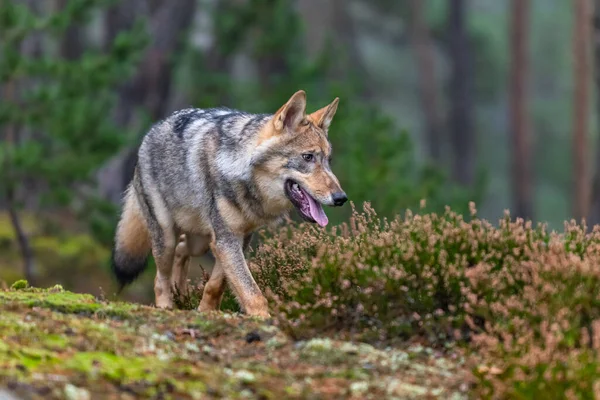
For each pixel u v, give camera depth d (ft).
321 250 31.91
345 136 81.15
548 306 27.68
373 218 35.63
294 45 103.14
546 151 226.79
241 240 36.01
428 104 185.78
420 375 25.96
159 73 106.01
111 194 96.89
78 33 135.13
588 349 25.81
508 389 24.02
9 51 72.02
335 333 29.35
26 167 70.69
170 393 23.39
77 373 23.59
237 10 100.07
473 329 28.76
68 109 71.77
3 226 84.99
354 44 195.52
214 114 37.65
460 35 178.19
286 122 35.04
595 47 107.65
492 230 32.99
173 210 37.76
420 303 29.48
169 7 106.83
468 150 178.50
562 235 33.14
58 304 30.25
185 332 28.96
